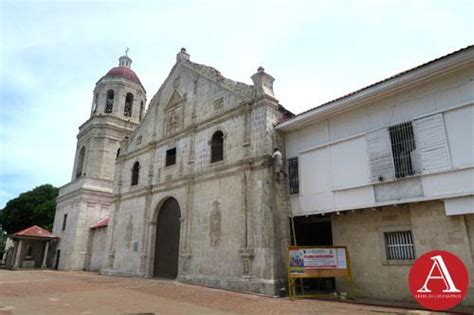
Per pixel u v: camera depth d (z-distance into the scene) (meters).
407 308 9.35
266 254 12.89
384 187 11.29
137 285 15.20
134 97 35.62
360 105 12.36
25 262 31.12
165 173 19.83
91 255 28.66
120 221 22.55
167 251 18.52
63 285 15.23
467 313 8.40
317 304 10.29
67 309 9.13
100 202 30.86
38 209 41.62
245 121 15.50
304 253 11.72
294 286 11.83
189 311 9.13
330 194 12.79
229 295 12.33
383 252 11.46
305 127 14.35
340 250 11.88
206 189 16.61
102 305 9.90
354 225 12.51
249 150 14.98
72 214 30.64
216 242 15.18
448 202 9.83
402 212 11.24
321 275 11.49
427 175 10.30
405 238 11.13
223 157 16.19
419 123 10.79
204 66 19.23
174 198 18.83
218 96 17.66
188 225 16.86
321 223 15.62
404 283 10.77
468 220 9.66
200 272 15.47
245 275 13.33
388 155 11.34
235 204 14.85
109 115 33.44
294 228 14.37
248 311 9.22
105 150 32.44
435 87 10.62
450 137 10.03
